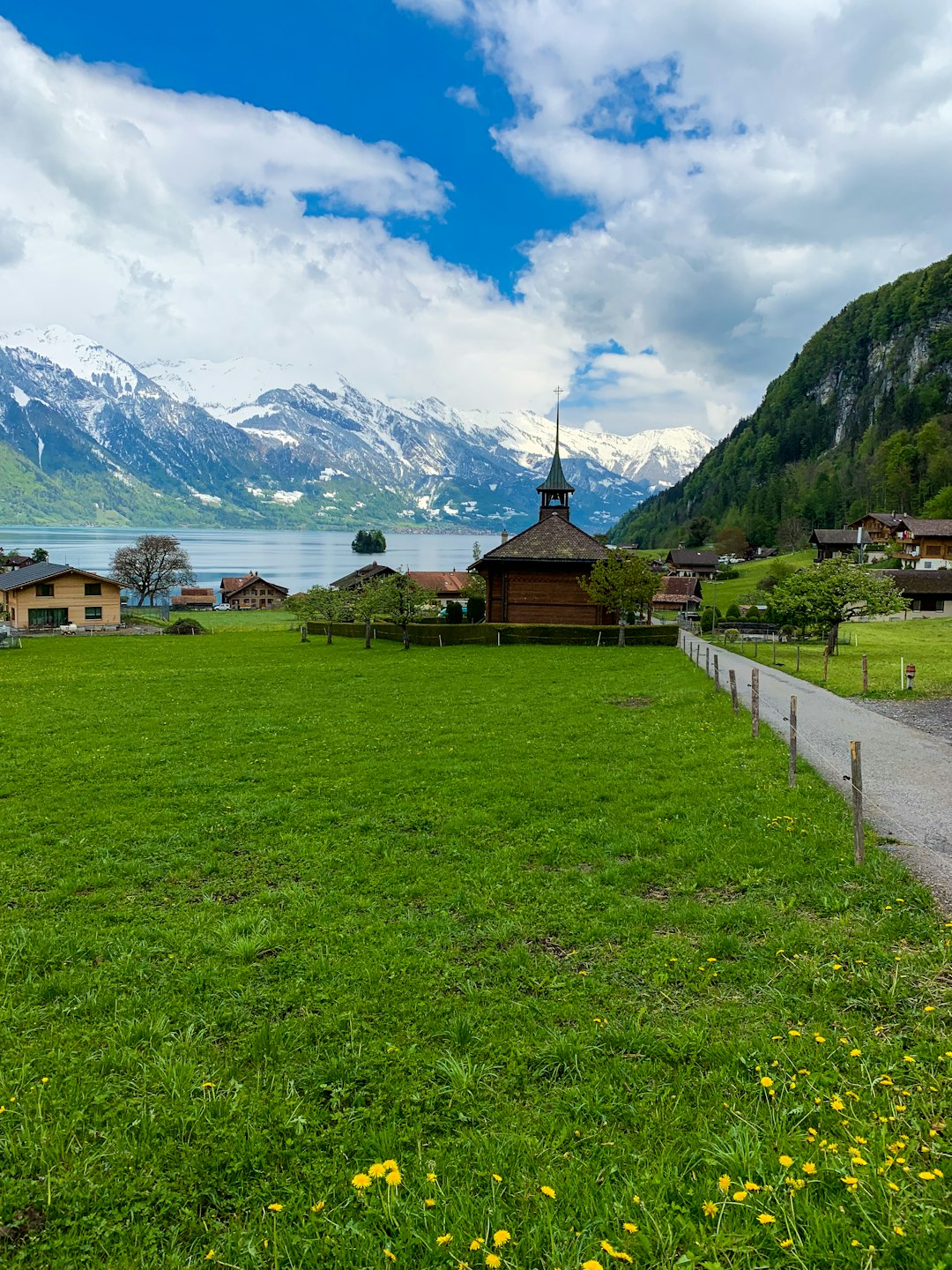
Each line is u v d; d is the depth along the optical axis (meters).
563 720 27.89
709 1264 5.04
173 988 9.47
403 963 9.93
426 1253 5.40
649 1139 6.54
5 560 140.88
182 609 160.12
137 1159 6.50
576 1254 5.21
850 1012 8.30
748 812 15.95
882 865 12.49
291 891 12.53
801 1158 6.06
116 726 28.11
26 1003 9.17
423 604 61.97
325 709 31.58
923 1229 5.19
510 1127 6.80
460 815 16.55
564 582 70.12
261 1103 7.20
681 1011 8.60
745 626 90.94
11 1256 5.55
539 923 11.15
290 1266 5.39
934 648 56.62
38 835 15.78
